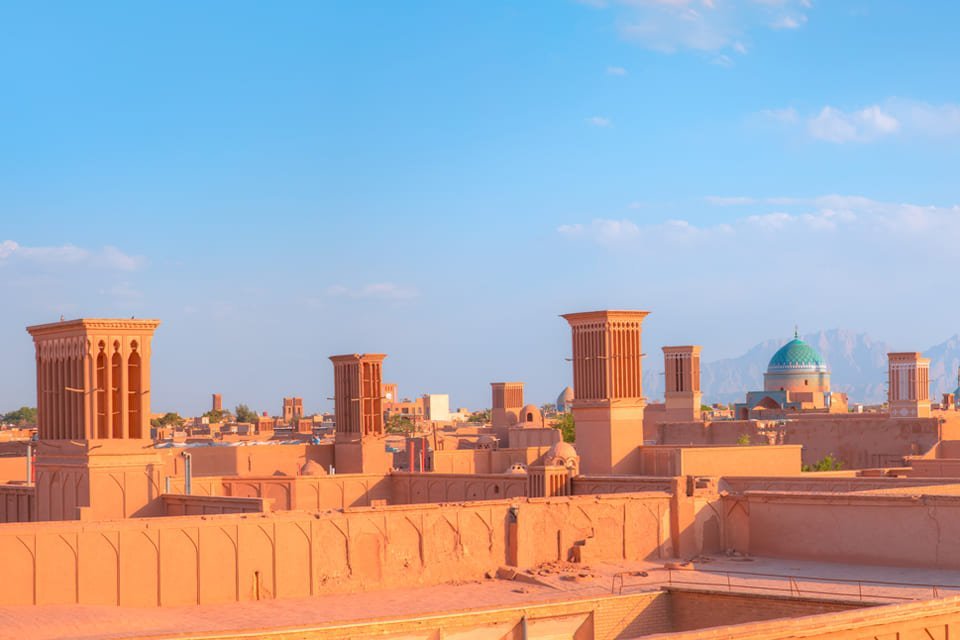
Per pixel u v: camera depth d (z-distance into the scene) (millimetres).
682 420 96875
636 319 62656
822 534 43906
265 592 37625
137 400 46500
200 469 67312
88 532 35125
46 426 47656
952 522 40469
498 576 41844
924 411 93312
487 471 77812
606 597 36469
